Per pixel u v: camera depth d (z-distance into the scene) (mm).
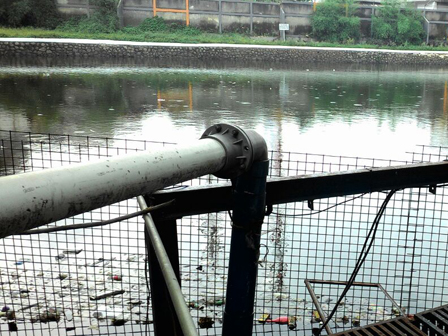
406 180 1721
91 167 778
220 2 30922
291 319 2566
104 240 3432
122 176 820
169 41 27422
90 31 27469
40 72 17188
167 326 1484
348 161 6414
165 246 1448
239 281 1245
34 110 9656
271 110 10852
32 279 2871
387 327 2199
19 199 642
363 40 34031
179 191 1400
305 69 23516
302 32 33000
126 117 9320
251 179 1161
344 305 2742
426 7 36812
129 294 2744
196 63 24047
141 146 6703
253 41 29719
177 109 10547
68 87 13461
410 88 16531
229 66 23219
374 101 12961
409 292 2705
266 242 3396
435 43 35000
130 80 15898
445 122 9898
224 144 1095
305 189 1574
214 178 4422
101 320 2494
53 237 3438
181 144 1025
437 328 2127
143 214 1153
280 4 32125
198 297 2701
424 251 3432
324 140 7758
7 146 6180
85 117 9133
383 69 25625
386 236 3643
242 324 1274
